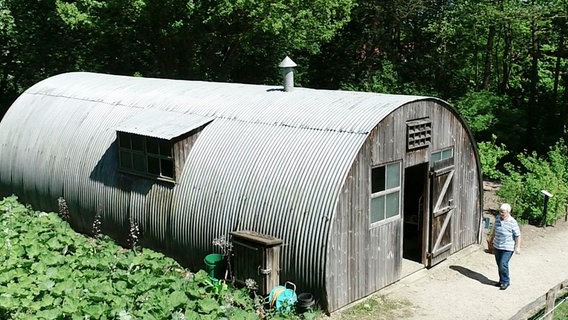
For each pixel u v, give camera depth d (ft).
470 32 94.17
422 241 43.91
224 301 33.60
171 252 43.73
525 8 80.74
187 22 82.79
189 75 91.25
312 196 35.83
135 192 46.01
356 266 37.32
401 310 37.19
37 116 58.23
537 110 90.33
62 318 30.86
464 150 46.83
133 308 32.17
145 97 52.39
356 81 109.29
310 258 35.27
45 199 54.85
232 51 92.12
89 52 96.73
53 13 87.40
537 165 61.67
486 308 37.81
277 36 88.84
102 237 48.37
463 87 100.01
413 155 41.27
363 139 36.58
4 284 34.94
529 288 41.06
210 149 42.80
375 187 38.47
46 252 39.32
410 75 104.83
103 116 52.19
